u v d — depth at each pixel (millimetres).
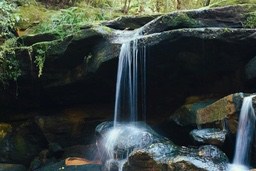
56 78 6547
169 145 4930
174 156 4582
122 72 5965
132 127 6012
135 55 5785
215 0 8547
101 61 5949
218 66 6016
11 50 6496
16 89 6824
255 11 6109
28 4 8398
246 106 4992
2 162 6840
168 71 6156
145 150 4715
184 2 9695
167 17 5969
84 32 6059
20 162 6875
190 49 5754
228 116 5195
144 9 10297
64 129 6945
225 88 6234
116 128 5977
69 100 6910
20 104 7074
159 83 6379
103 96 6789
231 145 5223
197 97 6461
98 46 6102
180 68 6105
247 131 4949
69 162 6281
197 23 5984
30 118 7168
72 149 6828
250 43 5625
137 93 6355
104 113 6980
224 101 5293
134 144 5332
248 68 5770
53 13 8102
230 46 5672
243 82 6012
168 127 6406
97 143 6145
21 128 7094
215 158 4688
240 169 4668
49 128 6898
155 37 5660
